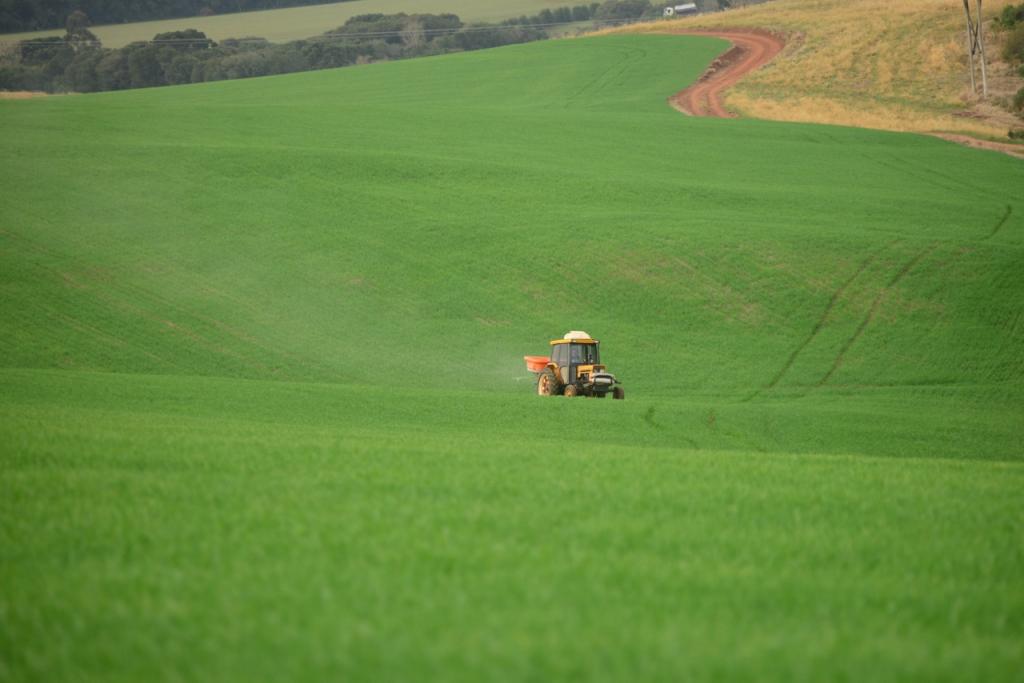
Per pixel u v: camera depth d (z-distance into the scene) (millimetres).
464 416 111312
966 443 115562
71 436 62000
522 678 24766
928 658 27062
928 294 193250
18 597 30703
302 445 63125
